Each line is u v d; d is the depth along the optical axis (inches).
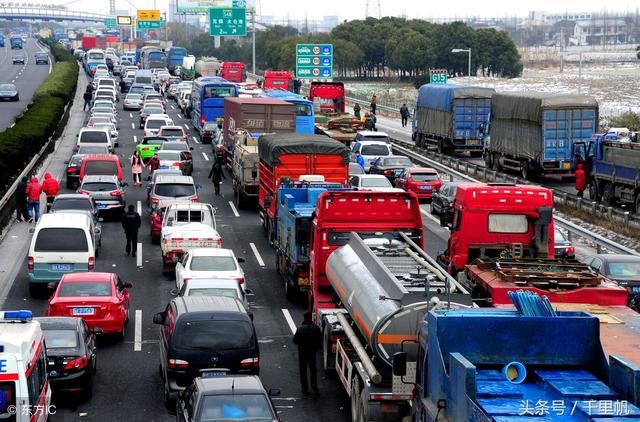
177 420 801.6
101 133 2731.3
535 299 640.4
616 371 568.7
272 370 1063.6
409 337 769.6
